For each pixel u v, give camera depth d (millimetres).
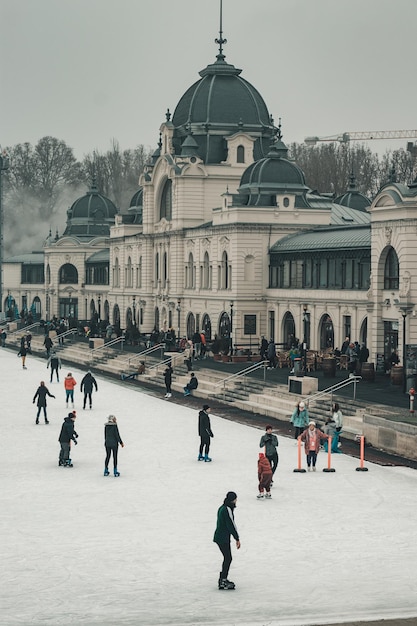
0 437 67562
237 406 82688
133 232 160750
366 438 63250
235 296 117000
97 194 196875
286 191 118875
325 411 71812
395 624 31344
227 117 138625
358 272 97562
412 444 58500
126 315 159875
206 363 105938
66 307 191125
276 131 140875
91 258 186625
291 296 110188
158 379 101688
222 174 135625
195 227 131750
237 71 141375
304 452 61344
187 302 133875
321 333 104250
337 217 132875
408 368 76312
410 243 84750
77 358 130250
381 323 90500
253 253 117188
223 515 35531
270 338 116625
